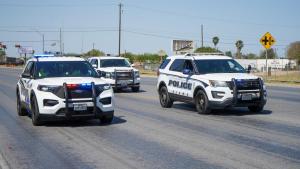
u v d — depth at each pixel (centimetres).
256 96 1435
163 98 1731
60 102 1205
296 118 1377
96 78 1310
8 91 2675
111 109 1255
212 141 1016
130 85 2561
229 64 1584
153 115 1483
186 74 1570
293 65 8131
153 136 1087
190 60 1602
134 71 2580
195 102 1530
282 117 1402
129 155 884
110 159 852
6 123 1332
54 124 1297
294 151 904
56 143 1014
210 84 1447
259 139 1036
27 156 888
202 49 7412
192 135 1095
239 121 1322
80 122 1329
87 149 945
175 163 814
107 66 2655
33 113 1272
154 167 788
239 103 1420
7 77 4597
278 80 3775
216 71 1549
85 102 1213
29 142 1030
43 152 923
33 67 1381
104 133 1136
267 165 790
